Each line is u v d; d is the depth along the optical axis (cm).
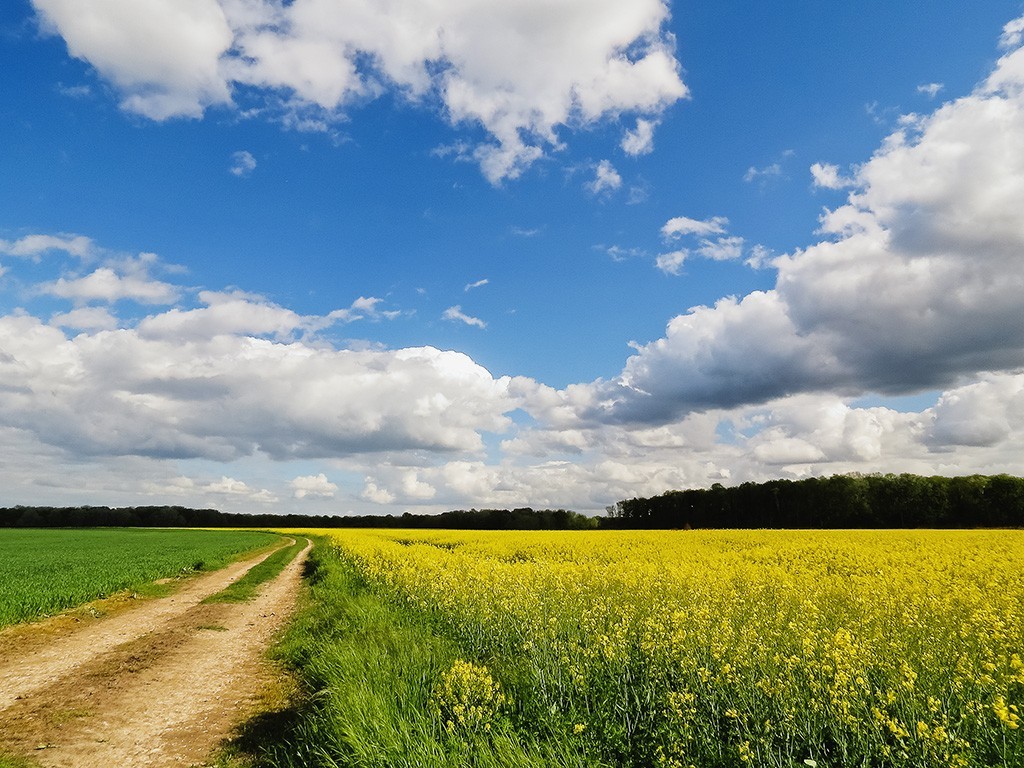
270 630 1386
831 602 995
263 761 623
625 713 574
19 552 3916
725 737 534
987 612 809
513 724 601
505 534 4975
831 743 523
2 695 879
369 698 632
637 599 1060
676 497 9350
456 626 1073
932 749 436
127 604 1841
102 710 805
